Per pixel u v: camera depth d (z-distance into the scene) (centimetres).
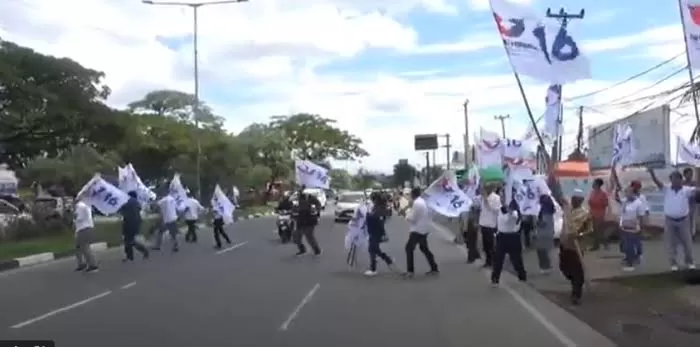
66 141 3869
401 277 1752
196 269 1955
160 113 6831
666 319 1163
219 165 6375
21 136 3769
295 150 9719
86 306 1315
